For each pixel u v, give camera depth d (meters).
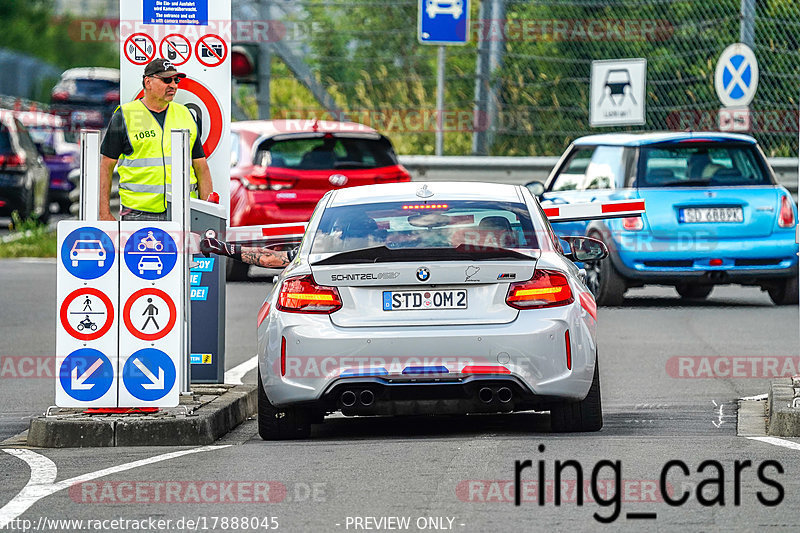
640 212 36.69
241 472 27.92
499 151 82.62
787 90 77.94
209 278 37.34
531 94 82.38
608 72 77.12
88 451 30.88
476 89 82.12
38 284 65.62
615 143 58.28
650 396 37.38
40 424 31.67
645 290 65.38
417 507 24.59
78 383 31.88
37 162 93.62
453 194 33.19
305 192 65.38
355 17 88.62
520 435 31.58
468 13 79.62
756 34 78.38
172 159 33.25
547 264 30.77
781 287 58.06
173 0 37.69
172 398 31.91
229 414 33.72
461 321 30.25
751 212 56.28
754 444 29.91
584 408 31.50
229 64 37.84
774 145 77.75
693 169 56.72
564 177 61.00
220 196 38.16
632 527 23.17
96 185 33.28
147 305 31.80
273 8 80.44
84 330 31.86
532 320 30.33
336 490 26.03
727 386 39.09
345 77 87.81
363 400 30.23
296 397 30.53
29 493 26.41
